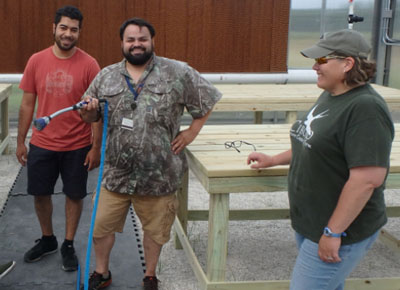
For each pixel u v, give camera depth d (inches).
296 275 81.8
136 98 103.3
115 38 260.4
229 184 99.8
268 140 126.3
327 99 79.2
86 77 120.7
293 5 278.1
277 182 101.6
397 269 136.3
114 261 134.3
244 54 273.7
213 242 104.1
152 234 113.0
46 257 134.8
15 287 119.9
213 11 265.9
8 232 151.6
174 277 128.4
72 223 128.6
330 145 75.5
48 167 124.1
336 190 77.3
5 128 234.5
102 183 110.2
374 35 298.2
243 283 106.4
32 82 122.3
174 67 104.7
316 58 75.7
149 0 259.6
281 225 165.5
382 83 303.6
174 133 107.7
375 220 78.3
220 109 194.9
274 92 214.1
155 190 107.8
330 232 74.1
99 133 118.3
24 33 254.2
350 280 109.3
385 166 72.4
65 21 115.6
